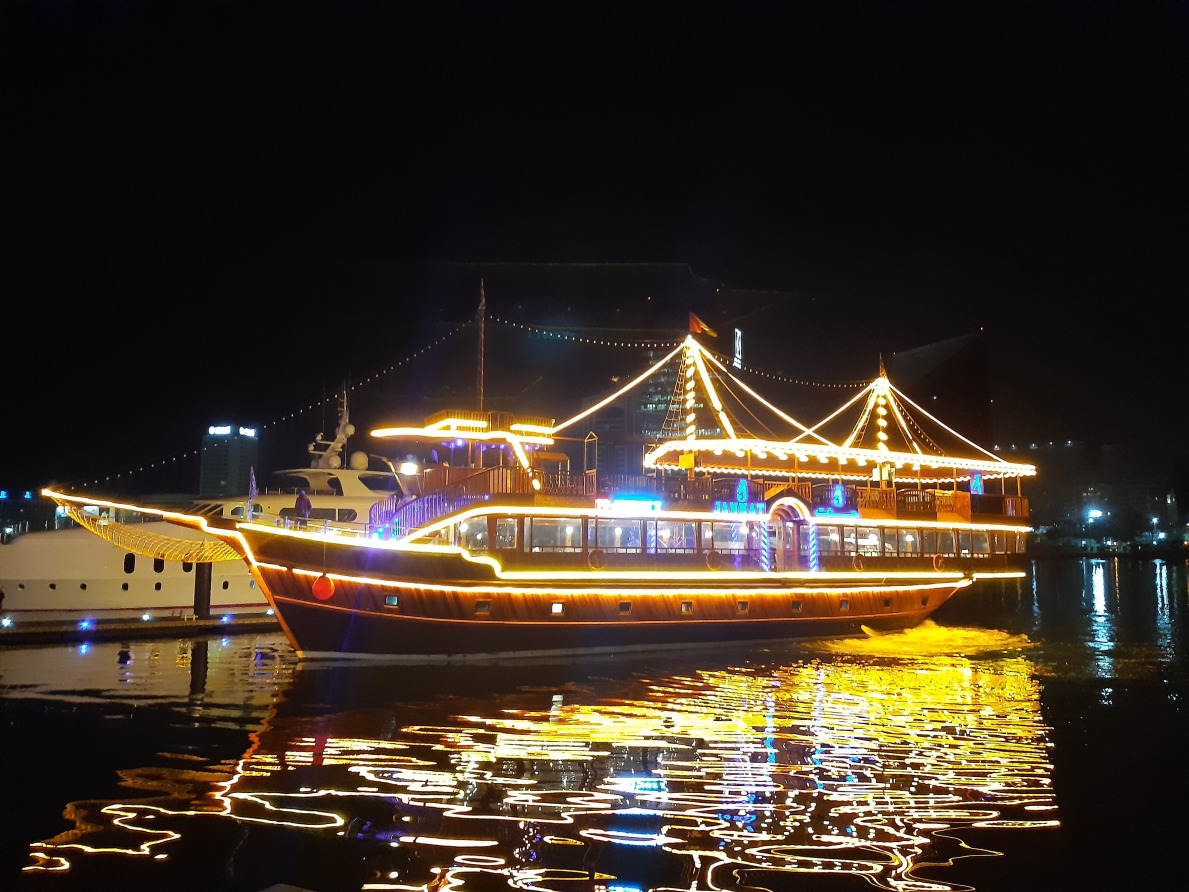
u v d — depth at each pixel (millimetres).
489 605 25516
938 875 10430
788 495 30297
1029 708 19609
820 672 24391
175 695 20297
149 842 11047
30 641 28547
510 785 13477
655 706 19500
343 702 19672
